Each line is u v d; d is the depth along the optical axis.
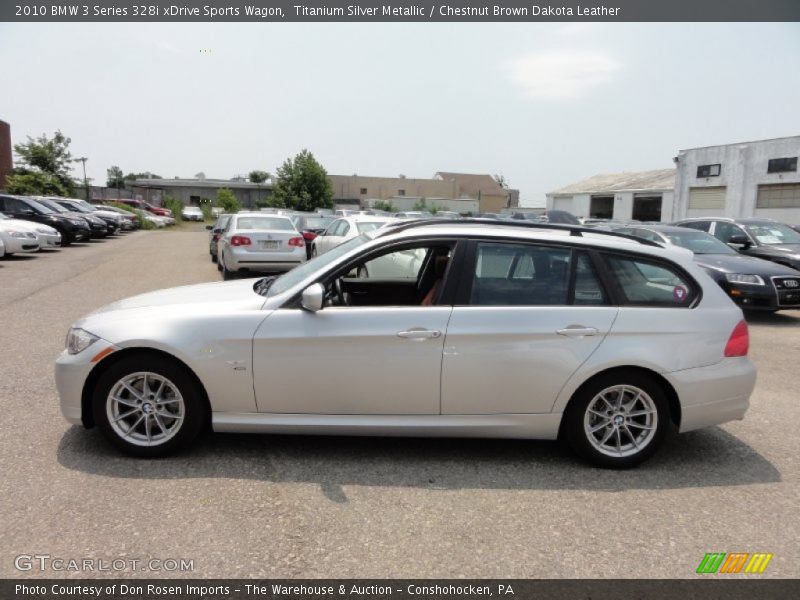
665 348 3.78
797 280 9.33
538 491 3.55
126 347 3.67
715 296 3.98
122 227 32.41
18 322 7.93
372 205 65.50
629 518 3.28
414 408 3.77
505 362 3.72
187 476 3.57
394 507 3.31
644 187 43.25
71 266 14.73
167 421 3.90
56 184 35.47
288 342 3.68
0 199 20.52
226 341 3.68
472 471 3.79
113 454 3.84
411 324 3.69
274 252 12.08
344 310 3.74
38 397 4.88
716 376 3.84
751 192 33.84
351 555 2.85
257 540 2.94
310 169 58.62
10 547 2.81
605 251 3.92
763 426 4.75
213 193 70.50
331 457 3.92
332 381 3.72
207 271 14.25
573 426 3.84
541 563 2.84
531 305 3.80
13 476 3.49
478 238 3.89
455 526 3.13
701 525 3.22
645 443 3.87
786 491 3.65
